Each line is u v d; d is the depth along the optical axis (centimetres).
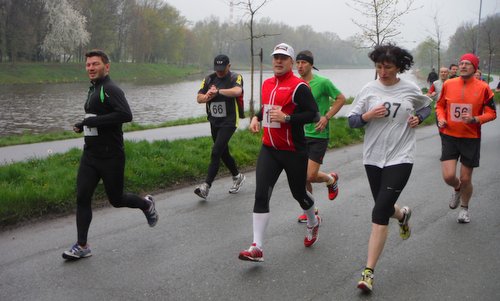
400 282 385
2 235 488
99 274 398
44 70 5938
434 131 1348
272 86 424
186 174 722
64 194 572
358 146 1079
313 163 530
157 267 412
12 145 1142
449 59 6944
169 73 8350
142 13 8294
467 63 520
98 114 425
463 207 539
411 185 709
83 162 436
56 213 557
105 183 439
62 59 7369
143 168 694
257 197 418
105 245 463
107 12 7388
